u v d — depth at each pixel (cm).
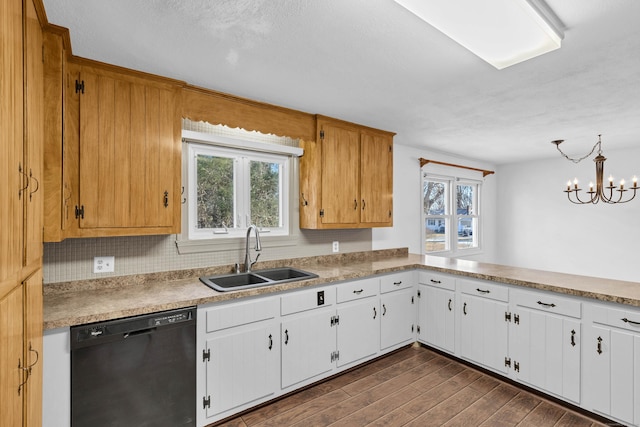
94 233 191
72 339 159
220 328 205
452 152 473
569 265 502
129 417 174
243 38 168
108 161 196
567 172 505
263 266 294
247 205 291
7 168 92
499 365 258
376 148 341
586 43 168
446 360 298
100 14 148
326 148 301
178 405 189
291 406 228
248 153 290
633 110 277
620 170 452
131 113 203
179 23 155
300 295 243
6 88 91
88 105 190
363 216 329
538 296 235
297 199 315
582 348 213
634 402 192
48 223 165
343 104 267
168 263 246
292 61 193
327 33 163
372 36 165
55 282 206
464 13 139
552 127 334
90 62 190
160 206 213
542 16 142
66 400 158
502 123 319
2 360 90
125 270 229
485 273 271
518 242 561
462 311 285
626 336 195
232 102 249
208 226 272
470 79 217
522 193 556
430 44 172
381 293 298
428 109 279
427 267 315
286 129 279
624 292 205
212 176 274
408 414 219
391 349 305
